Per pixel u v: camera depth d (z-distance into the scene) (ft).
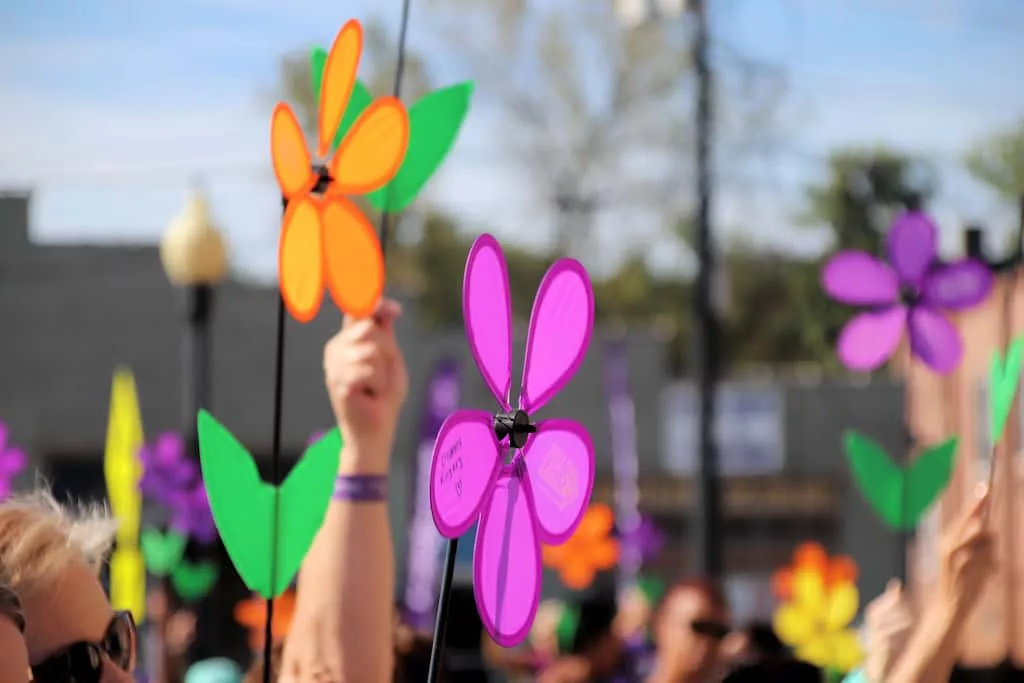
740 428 92.27
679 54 98.84
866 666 11.05
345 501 8.49
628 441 85.51
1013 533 53.36
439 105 8.93
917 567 55.93
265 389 77.41
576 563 28.58
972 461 57.67
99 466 77.61
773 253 109.09
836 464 91.61
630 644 29.40
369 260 8.35
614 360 87.40
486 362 7.36
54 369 77.41
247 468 8.20
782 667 23.76
